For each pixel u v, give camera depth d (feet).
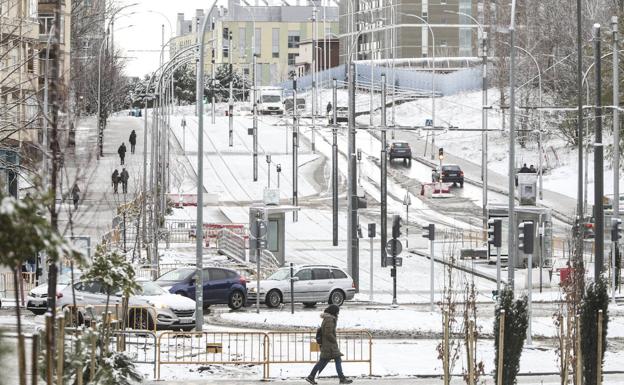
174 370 226.17
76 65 463.01
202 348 250.16
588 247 502.38
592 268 440.45
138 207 516.73
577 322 179.63
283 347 259.39
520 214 465.88
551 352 261.65
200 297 279.49
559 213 633.61
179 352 243.60
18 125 323.16
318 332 217.36
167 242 510.58
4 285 332.19
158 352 221.66
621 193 630.74
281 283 358.64
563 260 486.79
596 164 304.71
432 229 331.77
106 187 634.84
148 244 448.65
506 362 181.88
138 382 159.74
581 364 181.27
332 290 362.53
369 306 359.25
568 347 178.81
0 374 90.99
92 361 148.05
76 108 305.53
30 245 95.14
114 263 173.88
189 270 343.05
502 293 182.91
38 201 99.40
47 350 111.86
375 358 247.70
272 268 422.41
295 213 605.73
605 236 501.15
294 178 611.06
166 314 284.20
